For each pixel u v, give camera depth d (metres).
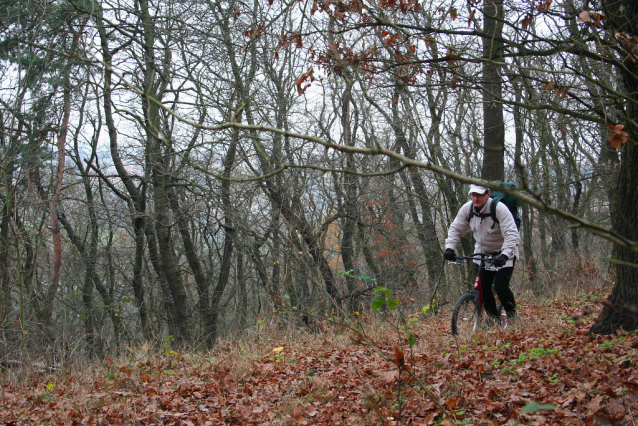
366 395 3.60
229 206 14.50
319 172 12.91
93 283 22.16
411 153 14.05
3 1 9.80
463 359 4.93
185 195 16.70
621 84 6.33
